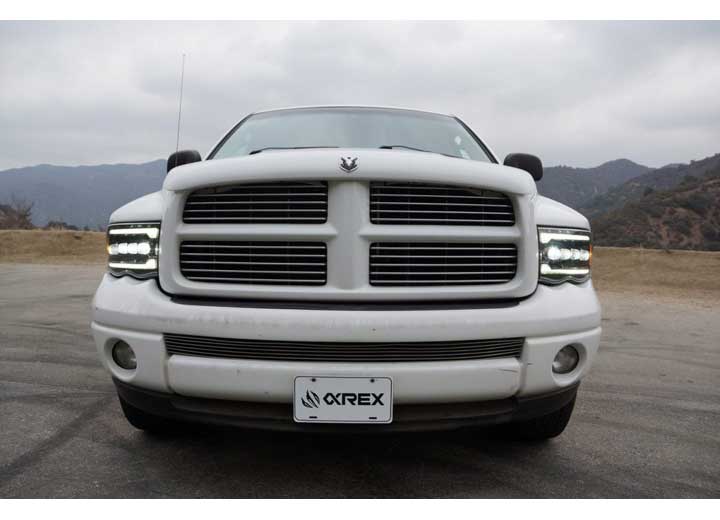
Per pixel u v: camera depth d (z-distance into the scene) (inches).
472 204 88.4
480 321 83.3
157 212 91.5
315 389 81.4
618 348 213.6
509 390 85.8
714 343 226.1
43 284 404.8
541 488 93.0
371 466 100.0
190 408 86.9
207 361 84.0
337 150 87.4
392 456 104.7
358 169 83.3
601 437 118.3
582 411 136.3
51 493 87.9
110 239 97.6
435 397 82.8
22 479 92.7
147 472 96.0
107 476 94.3
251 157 88.0
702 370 179.8
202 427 116.0
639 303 362.6
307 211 85.5
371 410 81.7
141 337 87.4
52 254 698.8
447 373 82.4
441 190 87.7
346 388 81.4
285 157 85.3
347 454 105.0
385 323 80.6
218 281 87.7
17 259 657.6
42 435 112.8
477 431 118.8
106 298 92.4
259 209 86.6
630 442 115.8
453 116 157.6
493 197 89.8
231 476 95.0
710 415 134.9
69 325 237.6
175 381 85.7
